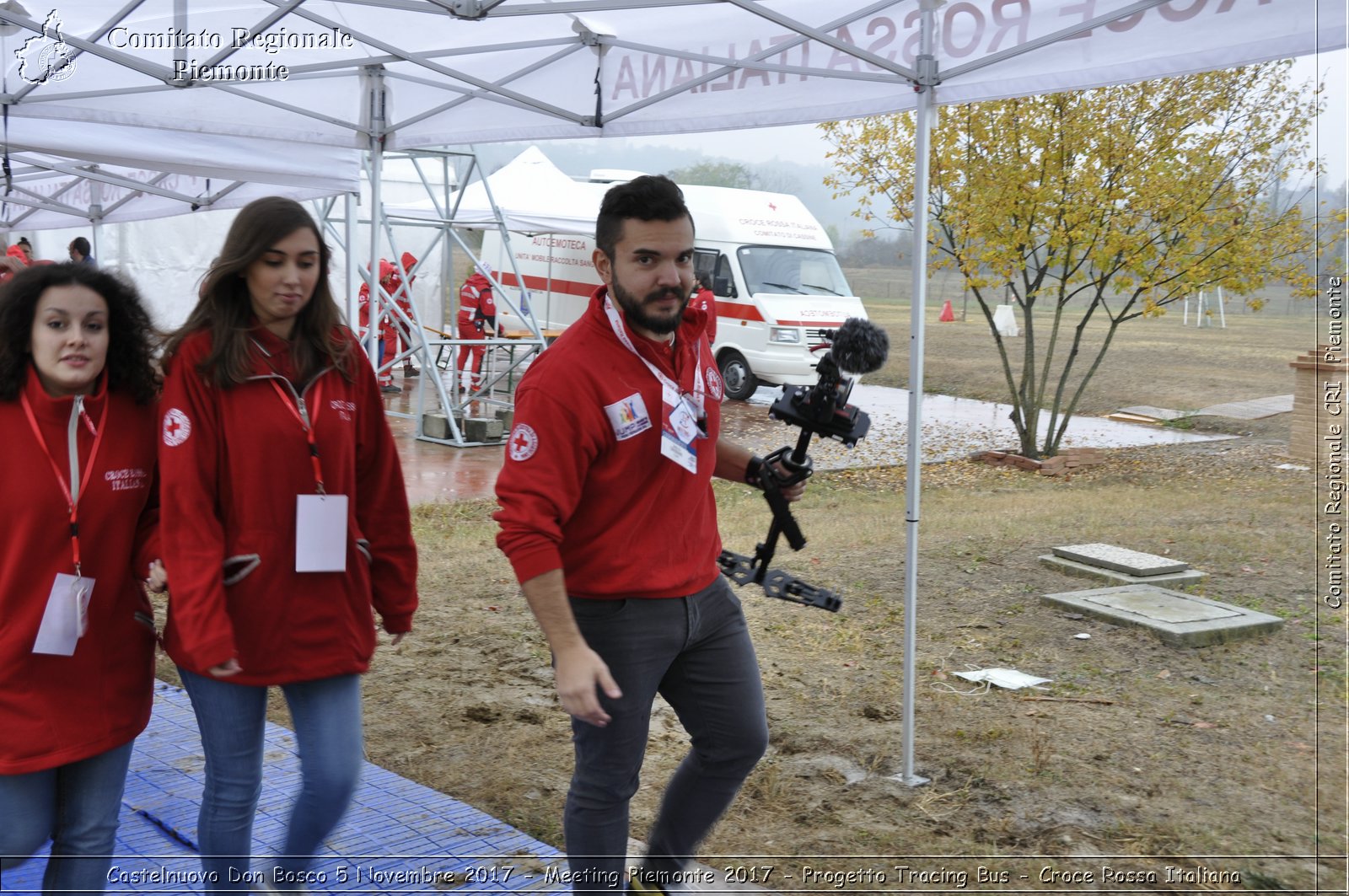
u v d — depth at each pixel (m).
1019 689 5.08
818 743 4.48
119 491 2.54
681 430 2.56
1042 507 10.01
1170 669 5.35
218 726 2.66
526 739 4.56
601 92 5.40
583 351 2.50
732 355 17.36
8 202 10.65
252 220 2.53
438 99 6.19
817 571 7.50
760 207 17.89
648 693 2.63
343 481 2.73
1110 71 3.60
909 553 4.01
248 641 2.63
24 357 2.44
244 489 2.59
